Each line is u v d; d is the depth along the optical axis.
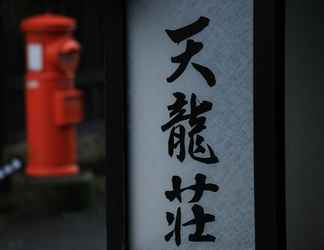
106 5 3.88
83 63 13.06
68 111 7.97
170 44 3.76
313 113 4.38
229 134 3.62
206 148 3.69
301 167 4.36
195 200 3.76
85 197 7.75
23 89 11.96
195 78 3.70
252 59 3.54
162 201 3.86
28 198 8.09
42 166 8.03
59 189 7.70
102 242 6.50
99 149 10.39
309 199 4.41
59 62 7.88
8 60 11.66
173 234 3.84
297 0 4.26
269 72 3.37
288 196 4.33
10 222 7.28
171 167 3.81
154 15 3.79
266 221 3.43
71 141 8.16
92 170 9.73
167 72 3.79
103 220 7.32
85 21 12.92
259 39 3.38
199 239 3.76
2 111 8.14
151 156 3.88
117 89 3.90
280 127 3.42
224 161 3.65
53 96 7.96
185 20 3.70
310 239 4.42
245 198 3.62
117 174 3.94
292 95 4.29
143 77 3.86
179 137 3.77
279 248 3.46
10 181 8.07
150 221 3.91
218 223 3.70
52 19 7.80
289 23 4.23
